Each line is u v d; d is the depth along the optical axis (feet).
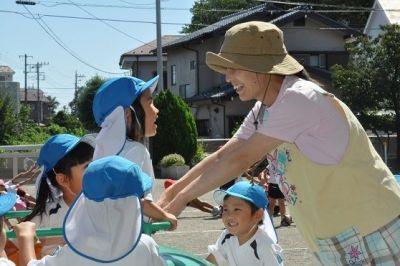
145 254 8.97
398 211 9.53
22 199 20.02
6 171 60.29
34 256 9.54
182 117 71.92
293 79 9.78
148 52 153.79
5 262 9.48
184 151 71.67
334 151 9.34
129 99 11.35
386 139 76.79
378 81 73.46
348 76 75.31
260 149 9.44
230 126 98.43
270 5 105.29
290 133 9.33
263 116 10.48
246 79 9.82
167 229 9.60
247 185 13.78
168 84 124.47
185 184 10.85
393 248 9.50
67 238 8.70
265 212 13.96
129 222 8.69
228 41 9.78
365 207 9.37
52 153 12.19
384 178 9.60
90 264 8.63
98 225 8.63
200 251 27.48
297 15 100.89
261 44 9.64
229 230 13.73
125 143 11.18
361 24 144.56
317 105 9.29
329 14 145.69
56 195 12.32
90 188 8.66
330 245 9.68
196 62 110.93
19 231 9.91
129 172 8.75
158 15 78.74
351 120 9.55
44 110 287.07
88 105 145.07
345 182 9.37
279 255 13.71
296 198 9.93
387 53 73.92
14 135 104.99
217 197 14.10
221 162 9.48
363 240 9.45
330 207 9.47
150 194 9.70
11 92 209.87
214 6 182.09
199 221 36.29
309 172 9.49
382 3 107.76
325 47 104.06
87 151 12.23
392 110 76.18
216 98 96.94
